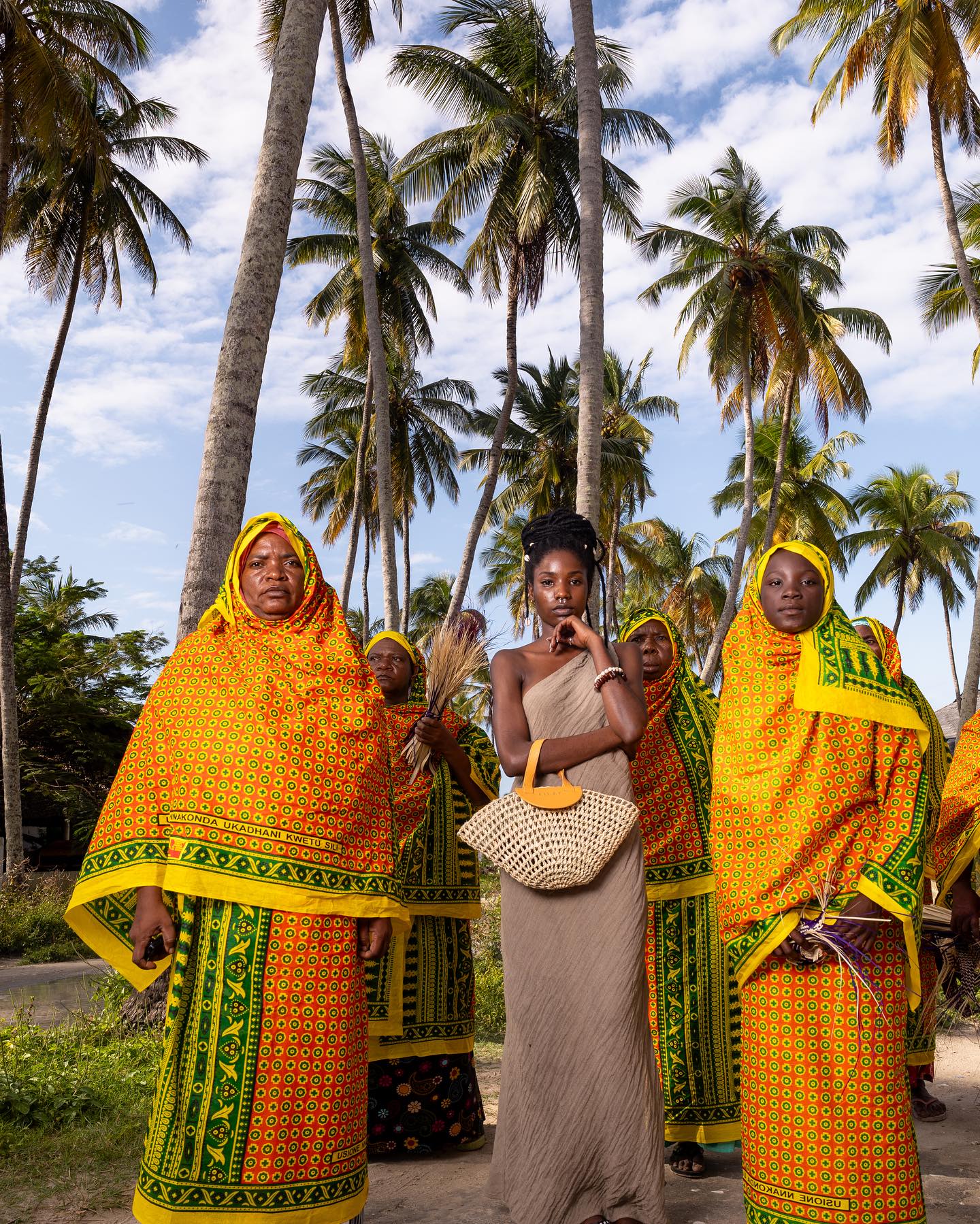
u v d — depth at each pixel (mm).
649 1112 2664
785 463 35062
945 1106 4574
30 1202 3518
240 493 6352
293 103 6715
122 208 22656
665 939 3947
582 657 2906
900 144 20547
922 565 40969
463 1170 3824
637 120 20250
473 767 4230
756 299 25812
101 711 26406
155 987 6117
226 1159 2586
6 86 17219
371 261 16688
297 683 2883
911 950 2652
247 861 2721
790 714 2848
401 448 32688
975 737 3877
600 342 9094
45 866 25500
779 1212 2654
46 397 21359
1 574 17688
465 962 4152
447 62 20594
